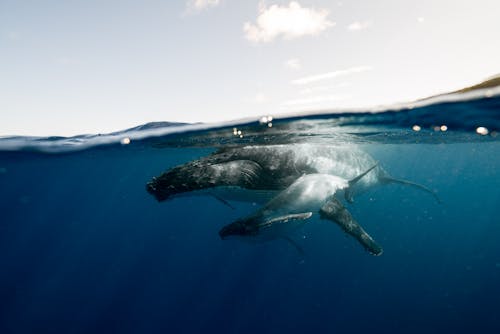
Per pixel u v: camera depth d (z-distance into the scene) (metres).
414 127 10.98
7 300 26.64
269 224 6.32
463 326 13.77
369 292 18.98
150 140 14.55
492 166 44.81
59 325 20.44
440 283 18.67
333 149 11.06
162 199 7.84
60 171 29.44
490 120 9.59
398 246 28.83
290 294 21.50
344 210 8.05
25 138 13.03
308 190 7.38
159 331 18.75
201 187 8.19
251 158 9.59
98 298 26.41
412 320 14.78
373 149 21.16
